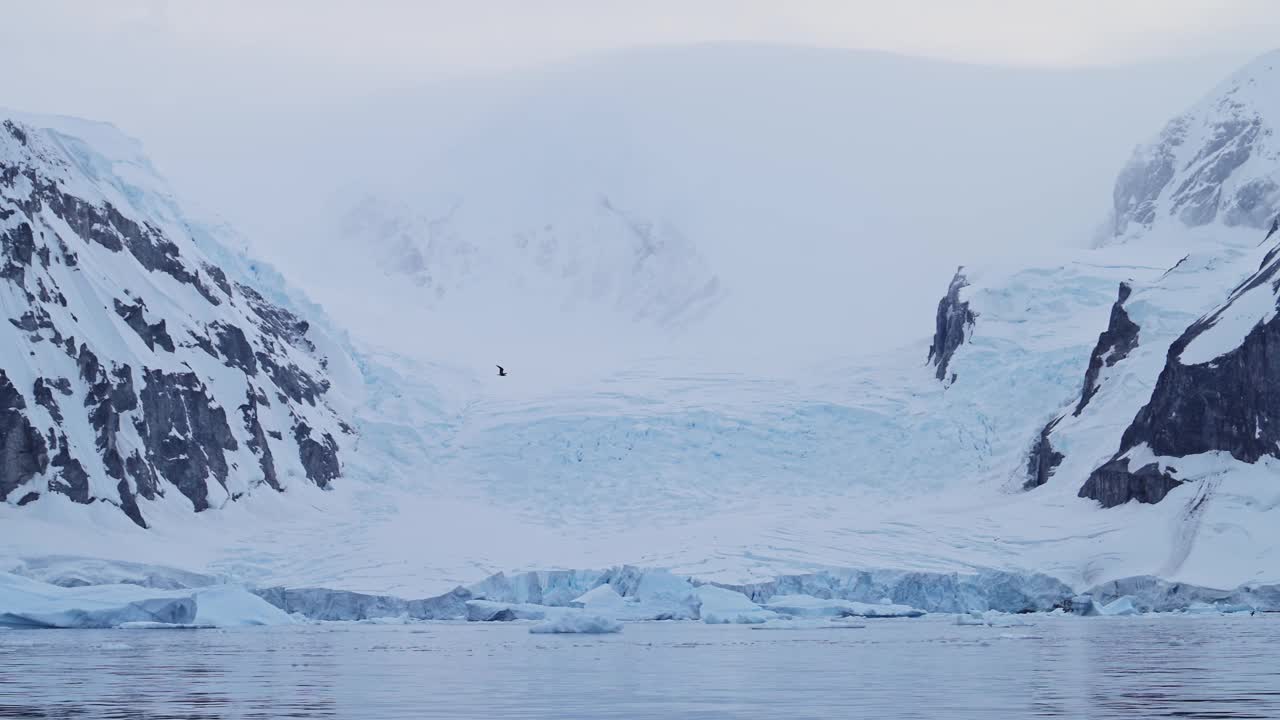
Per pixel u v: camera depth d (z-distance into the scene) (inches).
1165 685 2247.8
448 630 5142.7
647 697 2123.5
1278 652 3149.6
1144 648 3358.8
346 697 2133.4
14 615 4803.2
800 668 2741.1
